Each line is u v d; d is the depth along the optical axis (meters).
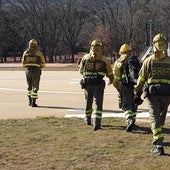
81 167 7.32
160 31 76.56
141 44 77.31
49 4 83.19
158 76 8.09
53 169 7.27
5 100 16.53
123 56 10.12
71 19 83.31
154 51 8.16
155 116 8.09
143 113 12.70
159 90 8.02
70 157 7.85
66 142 8.85
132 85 9.95
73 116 12.21
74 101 16.05
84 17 84.19
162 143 8.01
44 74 32.62
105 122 10.98
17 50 84.38
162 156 7.85
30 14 82.88
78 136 9.36
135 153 8.04
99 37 78.44
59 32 83.25
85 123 10.79
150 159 7.69
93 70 10.23
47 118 11.61
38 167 7.37
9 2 83.88
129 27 79.06
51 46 82.25
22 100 16.48
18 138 9.24
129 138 9.14
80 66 10.53
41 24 82.56
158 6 78.44
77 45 84.94
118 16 80.69
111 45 78.19
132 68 9.94
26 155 8.01
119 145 8.57
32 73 14.54
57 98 17.02
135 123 10.74
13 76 30.66
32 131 9.92
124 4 83.50
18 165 7.47
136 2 80.69
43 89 20.64
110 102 15.59
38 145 8.67
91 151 8.18
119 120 11.28
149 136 9.32
